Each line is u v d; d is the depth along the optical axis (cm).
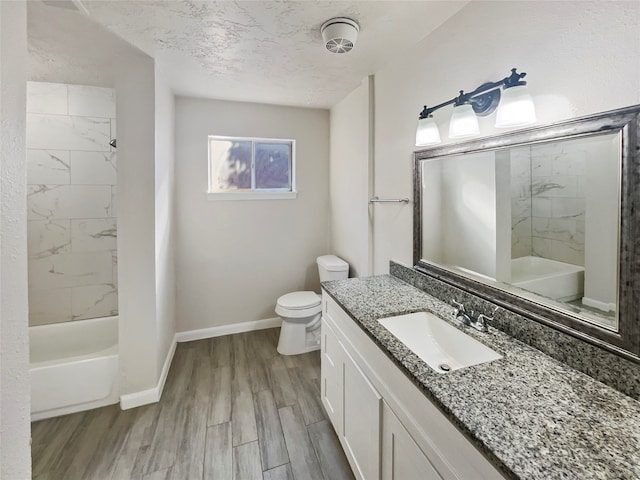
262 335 302
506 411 77
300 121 310
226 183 297
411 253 184
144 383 201
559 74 98
